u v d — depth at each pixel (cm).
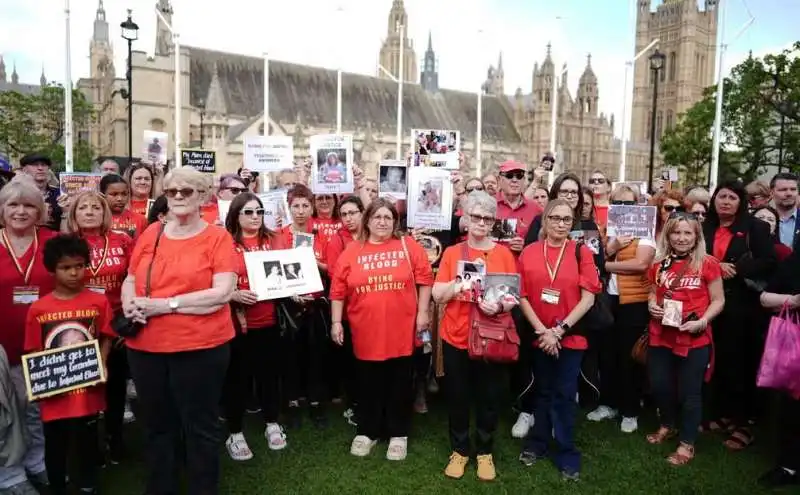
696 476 578
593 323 575
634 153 8569
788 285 549
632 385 698
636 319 695
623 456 623
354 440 627
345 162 790
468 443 581
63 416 487
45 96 4469
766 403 772
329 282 716
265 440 659
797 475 559
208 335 453
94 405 504
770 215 809
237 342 600
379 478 565
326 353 782
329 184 791
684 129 4153
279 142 1065
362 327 596
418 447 641
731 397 672
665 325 605
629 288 702
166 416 470
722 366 673
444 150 964
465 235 833
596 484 559
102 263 573
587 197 716
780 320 547
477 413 571
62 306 497
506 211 814
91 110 4788
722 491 548
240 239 630
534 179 989
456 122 8094
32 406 548
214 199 980
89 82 7262
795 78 3058
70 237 501
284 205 756
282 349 664
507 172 793
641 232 684
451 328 569
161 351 446
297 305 653
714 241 682
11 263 522
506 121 8812
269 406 643
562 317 572
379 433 652
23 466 515
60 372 477
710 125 3725
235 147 5522
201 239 464
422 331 606
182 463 575
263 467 588
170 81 5822
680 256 615
